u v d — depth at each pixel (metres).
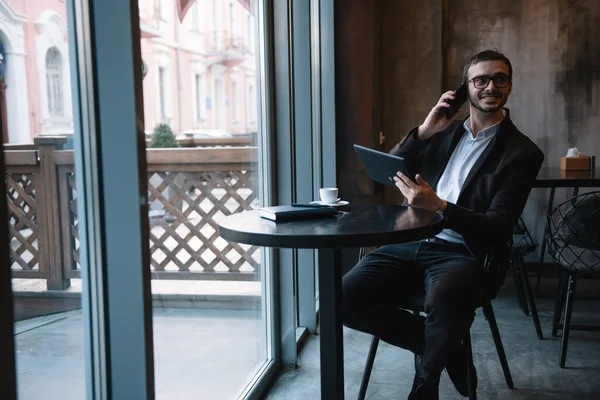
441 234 2.25
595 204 2.53
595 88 4.45
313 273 3.16
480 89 2.18
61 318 1.28
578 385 2.49
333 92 3.70
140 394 1.33
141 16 1.58
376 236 1.48
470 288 1.94
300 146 2.96
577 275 2.67
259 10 2.58
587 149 4.51
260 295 2.65
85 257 1.29
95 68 1.26
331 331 1.68
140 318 1.31
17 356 1.18
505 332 3.21
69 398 1.29
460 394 2.38
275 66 2.62
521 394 2.40
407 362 2.79
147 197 1.31
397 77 4.66
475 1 4.59
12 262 1.15
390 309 2.08
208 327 2.08
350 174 3.95
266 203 2.68
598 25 4.41
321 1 3.66
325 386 1.70
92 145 1.27
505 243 2.14
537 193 4.60
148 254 1.32
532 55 4.53
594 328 2.70
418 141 2.37
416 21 4.59
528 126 4.59
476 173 2.18
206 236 2.07
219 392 2.17
